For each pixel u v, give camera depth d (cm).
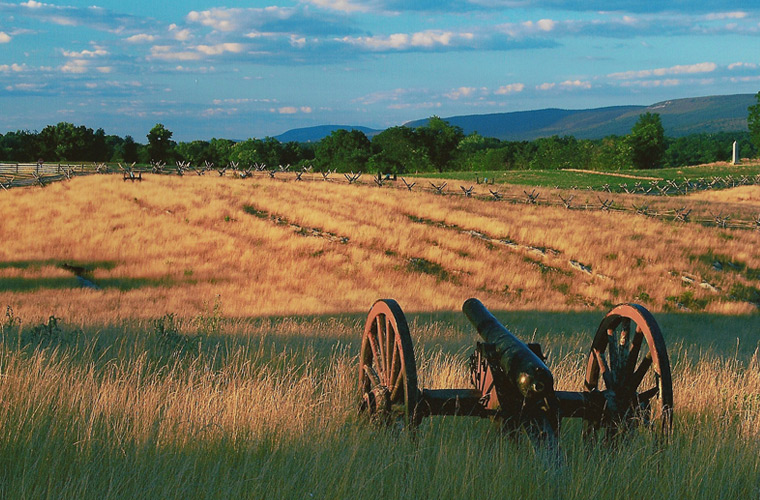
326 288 4572
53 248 5566
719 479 568
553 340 2338
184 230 6006
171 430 645
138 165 12100
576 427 797
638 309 673
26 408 648
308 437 651
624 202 7231
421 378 988
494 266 5028
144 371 1045
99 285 4597
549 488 549
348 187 7694
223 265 5147
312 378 979
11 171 10175
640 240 5441
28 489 488
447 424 765
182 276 4850
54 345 1192
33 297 3975
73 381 820
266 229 5925
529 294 4581
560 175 13350
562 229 5650
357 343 1641
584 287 4659
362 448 625
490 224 5803
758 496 546
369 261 5103
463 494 523
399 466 581
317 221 6041
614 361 705
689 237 5553
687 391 902
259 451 616
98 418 656
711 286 4638
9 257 5306
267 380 920
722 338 3198
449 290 4553
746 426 717
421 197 7006
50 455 556
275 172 10288
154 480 512
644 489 554
